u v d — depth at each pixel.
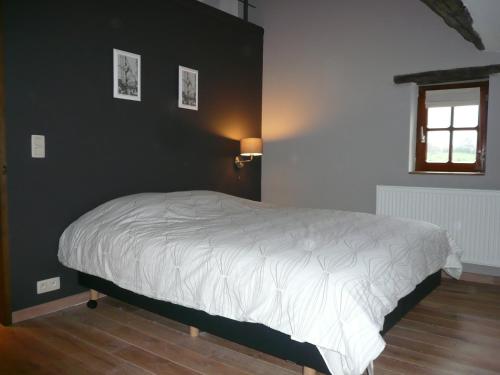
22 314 2.63
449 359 2.15
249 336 1.98
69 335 2.42
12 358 2.14
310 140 4.46
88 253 2.60
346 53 4.20
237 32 4.38
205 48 3.98
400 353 2.21
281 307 1.75
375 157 4.08
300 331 1.68
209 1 4.29
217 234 2.31
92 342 2.33
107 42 3.09
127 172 3.28
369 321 1.59
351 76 4.18
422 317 2.72
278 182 4.71
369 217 2.90
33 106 2.64
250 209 3.27
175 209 2.86
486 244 3.44
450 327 2.56
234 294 1.91
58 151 2.80
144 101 3.39
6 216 2.53
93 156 3.02
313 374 1.83
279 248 2.00
